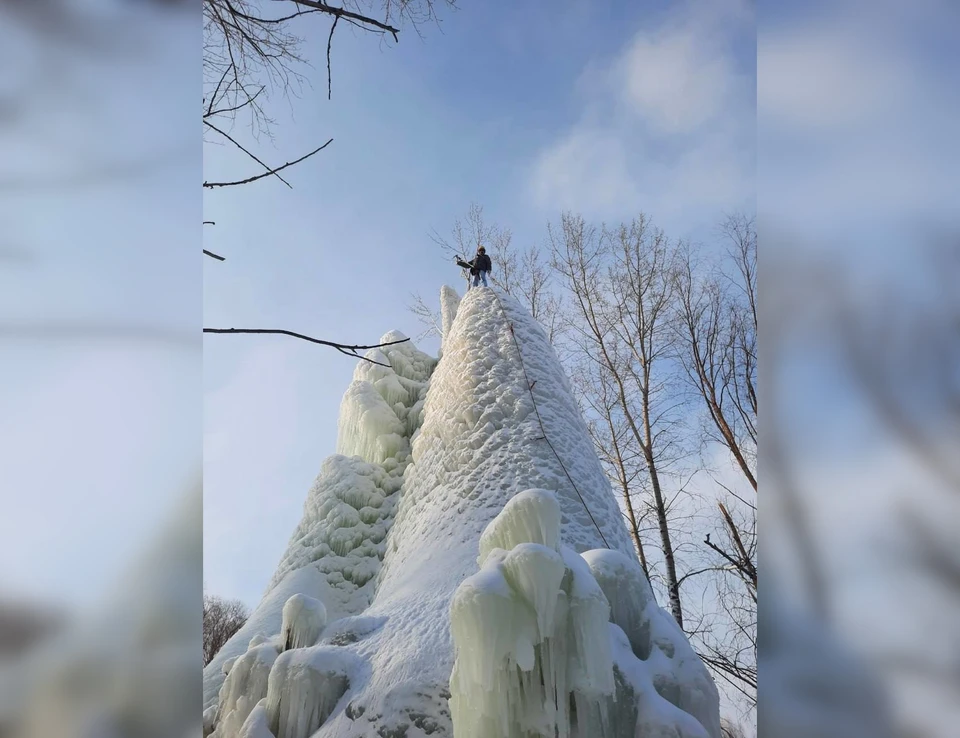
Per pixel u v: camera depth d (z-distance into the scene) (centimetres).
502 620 530
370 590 1320
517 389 1067
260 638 910
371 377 1744
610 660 551
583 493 955
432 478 1100
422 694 658
